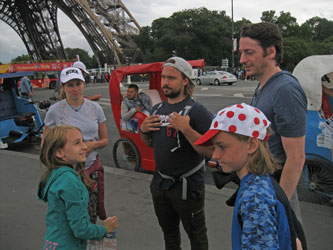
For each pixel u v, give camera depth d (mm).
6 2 57000
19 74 6953
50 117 2621
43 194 1662
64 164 1687
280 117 1625
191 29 57844
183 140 2029
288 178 1622
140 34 63594
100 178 2707
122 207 3691
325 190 3650
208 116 2092
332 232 2920
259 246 1029
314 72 2846
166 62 2123
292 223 1129
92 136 2662
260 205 1071
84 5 48531
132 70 5023
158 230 3160
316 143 3625
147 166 4809
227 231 3035
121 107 4996
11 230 3268
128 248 2859
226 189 4008
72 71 2545
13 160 5727
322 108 3572
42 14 58281
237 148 1186
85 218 1609
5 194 4215
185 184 2074
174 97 2145
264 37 1699
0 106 7371
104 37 53969
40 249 2916
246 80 34500
